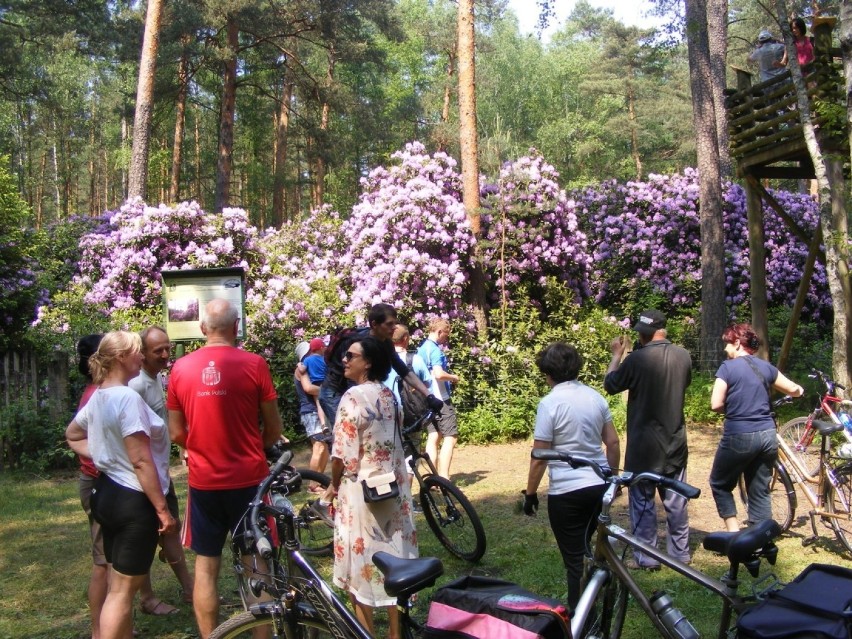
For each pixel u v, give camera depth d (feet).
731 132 35.68
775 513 21.85
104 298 44.50
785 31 26.84
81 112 166.40
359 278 42.11
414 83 143.13
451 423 24.76
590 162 144.97
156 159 115.85
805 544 19.90
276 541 12.26
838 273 27.37
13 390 32.76
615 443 14.48
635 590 11.07
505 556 19.65
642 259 57.31
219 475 13.34
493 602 9.14
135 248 45.42
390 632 13.03
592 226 59.36
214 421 13.37
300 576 11.57
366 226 43.14
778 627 8.66
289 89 110.32
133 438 12.71
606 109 143.43
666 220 56.34
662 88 136.87
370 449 13.15
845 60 24.26
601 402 14.34
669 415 17.63
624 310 55.42
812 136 26.73
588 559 11.75
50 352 34.14
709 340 43.78
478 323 40.88
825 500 19.71
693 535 21.16
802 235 36.04
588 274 49.52
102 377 13.30
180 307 30.37
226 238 46.03
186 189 140.36
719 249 44.19
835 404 24.98
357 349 13.48
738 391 18.37
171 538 16.71
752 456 18.20
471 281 41.81
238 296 30.50
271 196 145.79
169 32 81.15
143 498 12.88
